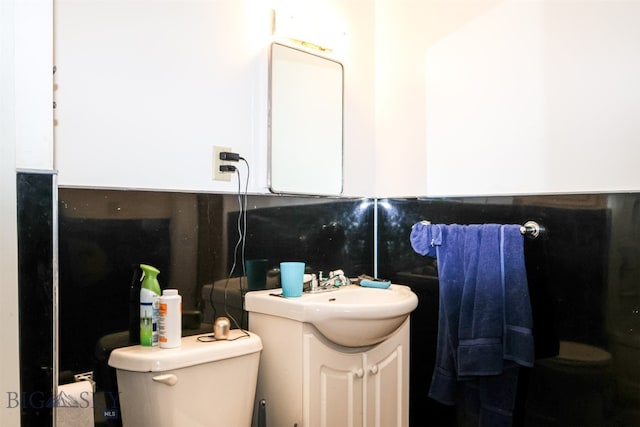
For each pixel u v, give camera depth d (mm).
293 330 1422
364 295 1718
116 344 1299
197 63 1498
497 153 1723
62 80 1224
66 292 1217
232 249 1572
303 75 1791
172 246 1424
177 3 1452
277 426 1467
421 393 1923
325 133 1867
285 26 1711
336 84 1913
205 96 1517
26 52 937
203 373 1264
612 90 1471
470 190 1792
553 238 1574
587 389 1488
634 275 1406
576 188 1530
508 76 1701
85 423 1134
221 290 1536
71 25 1242
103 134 1295
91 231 1266
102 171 1290
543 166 1608
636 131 1423
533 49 1642
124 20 1341
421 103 1948
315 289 1670
